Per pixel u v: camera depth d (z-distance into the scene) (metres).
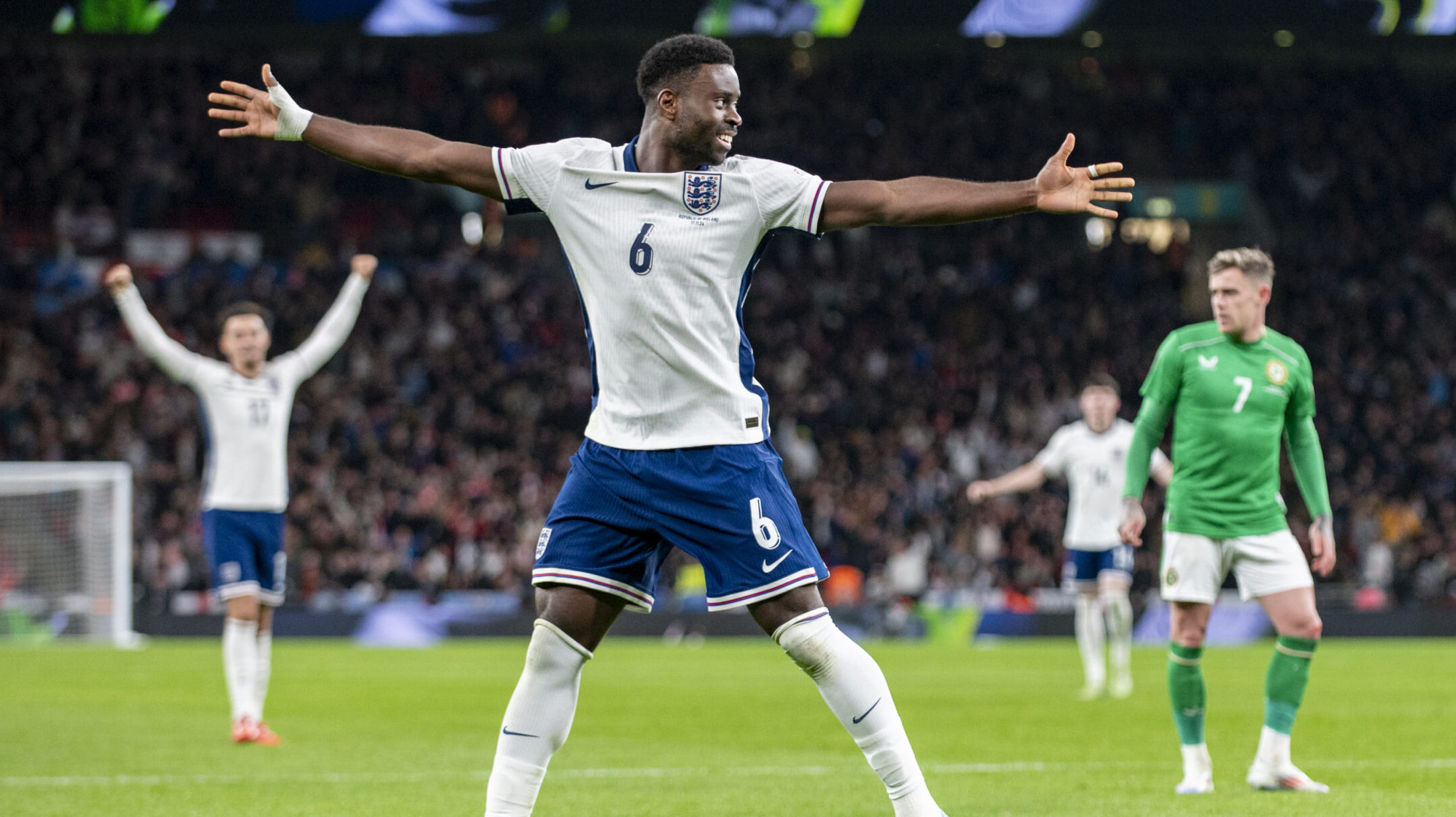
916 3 34.03
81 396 39.69
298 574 34.09
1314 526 9.21
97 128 45.69
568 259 6.07
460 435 39.78
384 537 35.56
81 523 30.64
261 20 33.69
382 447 38.75
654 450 5.90
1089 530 17.75
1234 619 32.88
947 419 40.84
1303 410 9.26
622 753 11.33
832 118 47.78
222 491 12.07
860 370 42.88
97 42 36.34
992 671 22.62
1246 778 9.62
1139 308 45.12
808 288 45.09
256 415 12.14
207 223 45.19
